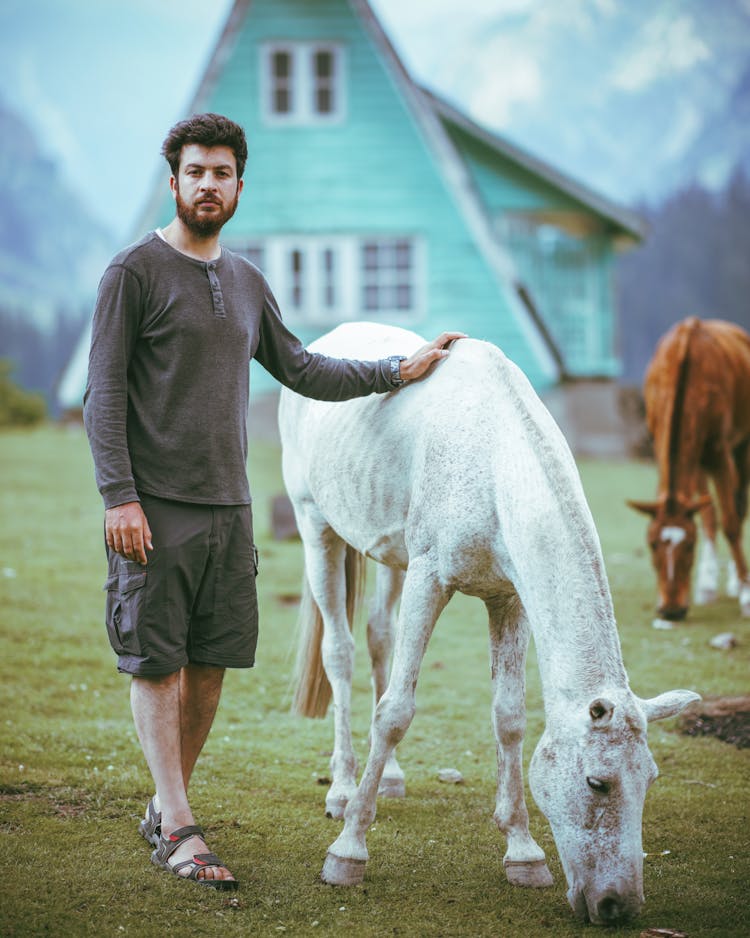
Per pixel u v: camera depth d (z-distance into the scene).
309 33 20.00
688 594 7.45
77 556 9.14
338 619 4.75
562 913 3.56
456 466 3.71
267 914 3.52
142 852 3.92
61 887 3.63
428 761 5.06
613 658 3.31
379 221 20.25
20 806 4.32
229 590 3.90
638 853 3.18
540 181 23.02
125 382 3.74
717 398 7.69
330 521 4.46
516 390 3.67
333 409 4.43
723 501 7.95
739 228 66.88
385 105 20.11
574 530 3.38
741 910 3.59
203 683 4.01
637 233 23.16
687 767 4.96
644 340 65.75
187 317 3.77
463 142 22.97
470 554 3.67
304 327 20.48
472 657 6.79
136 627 3.74
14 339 84.38
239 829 4.21
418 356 4.01
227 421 3.85
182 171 3.81
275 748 5.18
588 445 18.86
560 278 24.98
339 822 4.33
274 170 20.28
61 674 6.07
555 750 3.26
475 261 20.17
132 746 5.03
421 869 3.91
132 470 3.79
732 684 6.14
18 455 15.60
